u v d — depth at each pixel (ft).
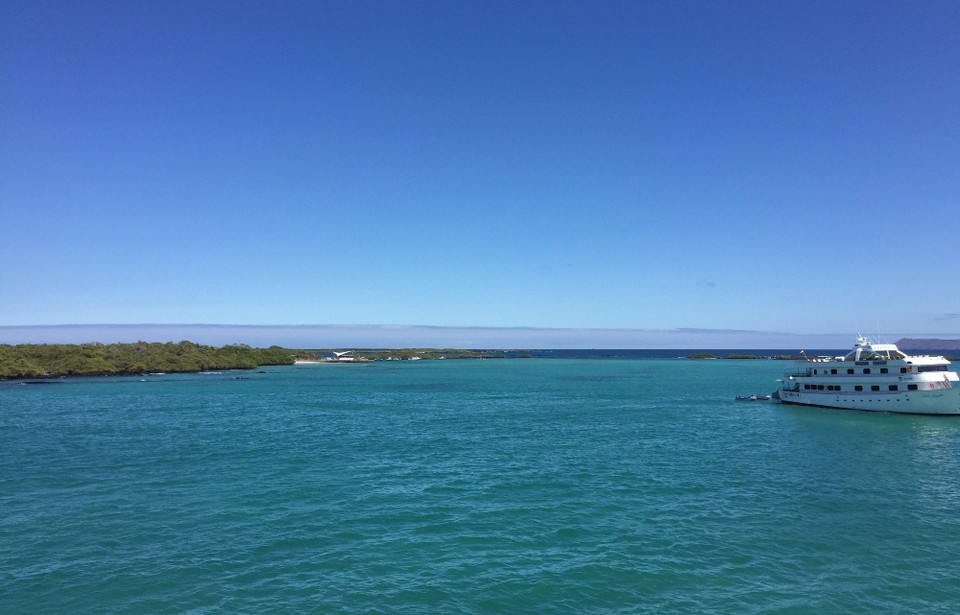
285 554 75.97
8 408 241.76
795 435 168.55
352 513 93.20
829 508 95.55
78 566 71.97
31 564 72.59
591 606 61.82
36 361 460.55
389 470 123.54
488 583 67.21
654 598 63.57
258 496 103.19
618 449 147.13
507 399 284.41
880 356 217.15
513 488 108.47
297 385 383.04
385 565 72.33
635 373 535.19
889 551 76.69
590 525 86.99
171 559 74.13
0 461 132.57
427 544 79.46
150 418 209.87
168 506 97.14
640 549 77.46
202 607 61.52
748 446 151.23
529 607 61.67
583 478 116.06
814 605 61.87
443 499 101.14
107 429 182.09
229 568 71.41
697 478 115.85
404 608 61.36
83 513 93.35
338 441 160.04
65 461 132.67
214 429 182.50
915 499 100.73
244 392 324.80
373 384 392.06
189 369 555.69
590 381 420.36
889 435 168.25
